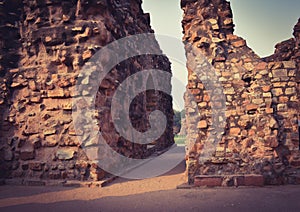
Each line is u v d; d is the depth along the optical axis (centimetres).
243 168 521
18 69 630
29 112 611
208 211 351
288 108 539
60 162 576
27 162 593
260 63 556
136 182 575
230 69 560
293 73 548
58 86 599
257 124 533
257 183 499
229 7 601
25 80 621
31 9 640
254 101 541
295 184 509
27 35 642
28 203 414
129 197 441
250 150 527
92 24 608
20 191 504
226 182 505
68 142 580
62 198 444
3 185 566
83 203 408
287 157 523
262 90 543
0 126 616
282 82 546
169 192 470
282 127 534
